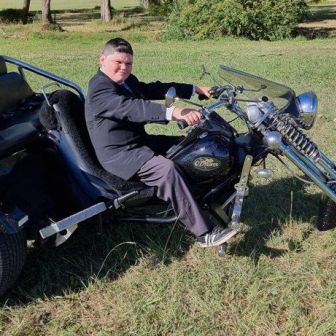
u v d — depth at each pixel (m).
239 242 3.83
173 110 3.16
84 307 3.26
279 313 3.12
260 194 4.52
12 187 3.36
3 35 22.06
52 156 3.60
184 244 3.86
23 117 3.95
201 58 12.81
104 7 28.81
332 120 6.68
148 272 3.56
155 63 11.95
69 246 3.88
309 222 4.09
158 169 3.36
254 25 19.33
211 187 3.51
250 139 3.52
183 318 3.09
